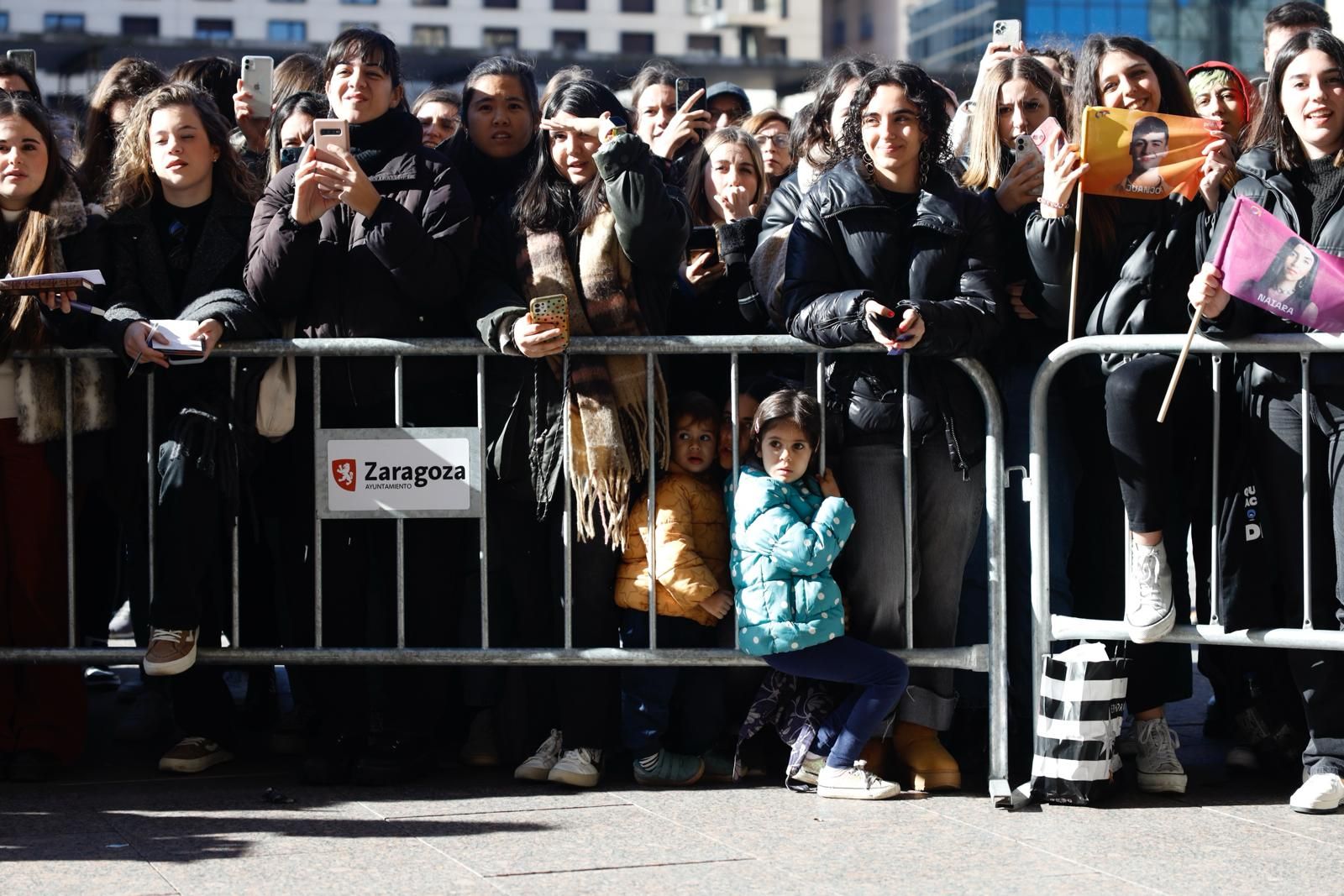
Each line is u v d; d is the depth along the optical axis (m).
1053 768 4.99
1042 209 5.09
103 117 6.63
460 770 5.53
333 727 5.33
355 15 84.00
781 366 5.71
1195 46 69.62
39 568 5.33
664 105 7.25
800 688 5.32
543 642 5.40
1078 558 5.45
